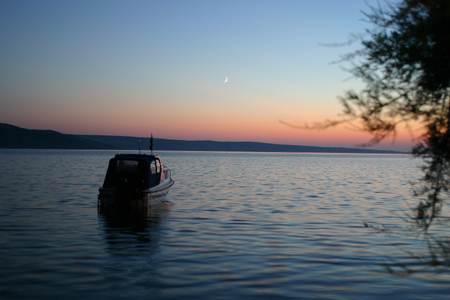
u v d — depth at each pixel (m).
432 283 9.27
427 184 4.80
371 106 4.54
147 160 21.78
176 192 29.09
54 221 17.03
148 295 8.41
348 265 10.73
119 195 20.45
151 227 16.08
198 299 8.24
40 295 8.31
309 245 13.00
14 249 12.16
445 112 4.44
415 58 4.39
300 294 8.57
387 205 22.88
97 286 8.91
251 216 18.86
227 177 46.06
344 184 37.88
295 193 29.17
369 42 4.57
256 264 10.80
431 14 4.21
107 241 13.49
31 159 100.50
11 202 22.38
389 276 9.77
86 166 67.38
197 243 13.29
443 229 15.06
